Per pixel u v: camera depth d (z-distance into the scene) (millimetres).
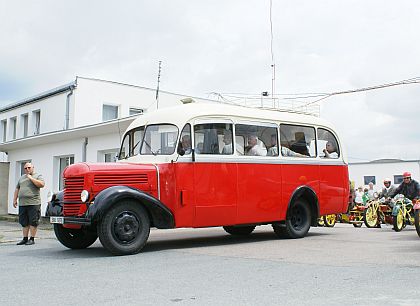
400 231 14594
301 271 7137
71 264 8031
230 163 10617
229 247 10203
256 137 11219
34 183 11312
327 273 6949
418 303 5203
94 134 19281
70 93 23109
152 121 10578
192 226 9992
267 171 11266
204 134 10336
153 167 9734
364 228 16578
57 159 22000
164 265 7828
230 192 10562
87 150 19797
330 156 12812
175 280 6582
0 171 25312
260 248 9961
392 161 39125
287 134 11891
